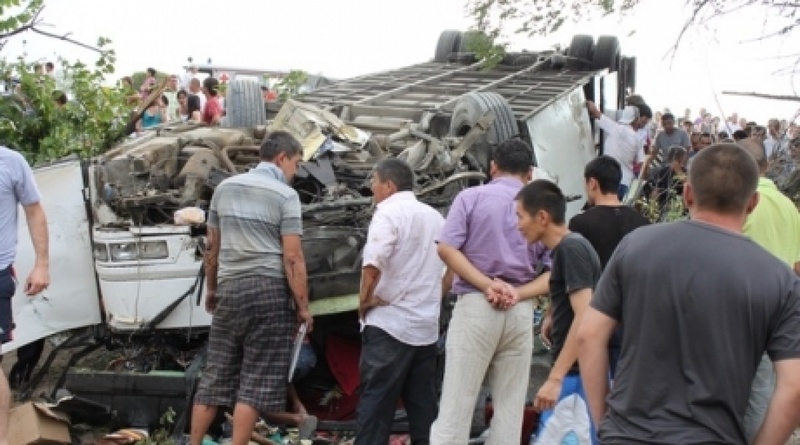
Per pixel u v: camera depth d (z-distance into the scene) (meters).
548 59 12.77
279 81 10.36
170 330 5.75
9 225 4.89
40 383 6.30
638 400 2.88
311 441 5.45
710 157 2.99
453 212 4.80
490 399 5.72
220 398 5.09
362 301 5.04
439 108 9.42
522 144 5.00
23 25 7.88
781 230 4.57
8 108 8.00
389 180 5.14
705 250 2.88
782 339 2.80
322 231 5.85
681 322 2.85
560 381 4.11
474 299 4.74
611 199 4.77
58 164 5.86
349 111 9.89
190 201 5.98
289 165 5.29
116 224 5.77
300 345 5.18
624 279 2.99
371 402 5.02
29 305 5.83
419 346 5.05
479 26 6.55
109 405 5.52
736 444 2.80
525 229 4.35
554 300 4.29
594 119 11.88
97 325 6.01
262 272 5.02
